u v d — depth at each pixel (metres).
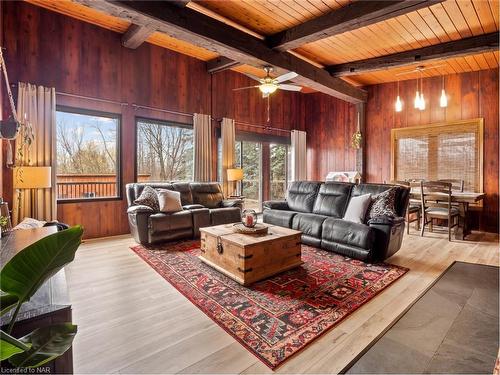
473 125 5.29
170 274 2.97
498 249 4.05
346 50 4.60
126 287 2.66
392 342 1.87
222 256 2.99
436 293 2.60
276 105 7.38
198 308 2.28
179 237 4.27
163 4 2.98
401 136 6.14
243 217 3.46
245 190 7.10
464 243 4.37
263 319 2.12
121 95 4.86
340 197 4.27
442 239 4.62
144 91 5.12
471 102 5.34
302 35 3.67
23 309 1.07
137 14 2.84
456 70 5.36
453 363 1.68
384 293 2.59
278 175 7.76
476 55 4.61
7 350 0.74
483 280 2.91
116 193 4.95
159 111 5.33
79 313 2.19
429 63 4.88
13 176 3.69
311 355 1.73
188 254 3.65
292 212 4.44
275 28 3.81
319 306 2.32
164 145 6.63
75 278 2.86
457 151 5.46
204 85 5.98
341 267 3.20
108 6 2.70
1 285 0.80
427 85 5.82
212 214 4.70
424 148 5.84
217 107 6.21
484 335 1.96
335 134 7.45
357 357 1.72
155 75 5.25
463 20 3.59
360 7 3.11
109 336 1.89
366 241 3.33
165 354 1.72
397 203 3.76
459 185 5.34
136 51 5.02
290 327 2.02
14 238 2.07
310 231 3.97
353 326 2.05
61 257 0.87
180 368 1.61
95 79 4.58
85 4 2.67
